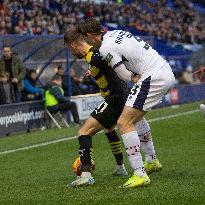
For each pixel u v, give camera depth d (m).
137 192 13.11
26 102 31.44
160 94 13.72
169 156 19.33
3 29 43.47
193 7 76.00
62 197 13.05
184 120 30.58
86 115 35.69
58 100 32.03
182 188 13.33
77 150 22.50
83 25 13.87
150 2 68.06
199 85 47.62
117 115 14.61
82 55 14.30
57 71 33.25
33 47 34.66
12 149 23.64
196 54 47.97
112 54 13.37
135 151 13.75
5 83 31.52
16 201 12.94
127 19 60.44
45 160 20.20
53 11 51.62
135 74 13.82
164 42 52.47
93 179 14.59
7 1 47.03
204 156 18.98
